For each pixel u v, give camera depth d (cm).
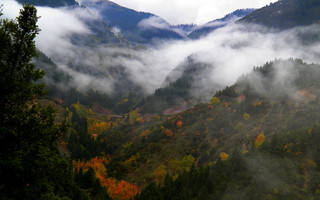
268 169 7544
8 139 1678
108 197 7025
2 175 1570
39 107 2031
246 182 7156
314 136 8381
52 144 2077
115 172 11850
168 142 14875
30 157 1730
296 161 7619
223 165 8231
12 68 1889
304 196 6216
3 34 1784
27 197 1627
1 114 1706
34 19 1986
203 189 6681
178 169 10750
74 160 11506
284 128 13025
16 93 1798
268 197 6334
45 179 1852
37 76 2036
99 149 14325
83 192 2678
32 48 1956
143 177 11275
